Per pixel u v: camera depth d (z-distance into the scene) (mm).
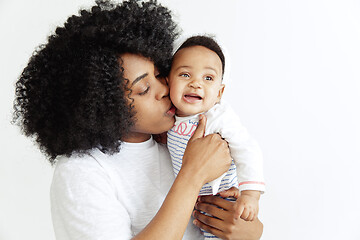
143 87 1067
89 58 1030
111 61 1034
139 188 1140
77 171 1047
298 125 2318
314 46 2258
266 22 2229
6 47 2248
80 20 1101
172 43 1233
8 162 2383
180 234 935
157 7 1246
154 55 1080
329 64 2264
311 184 2350
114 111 1054
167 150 1275
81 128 1062
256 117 2311
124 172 1131
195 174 1019
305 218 2357
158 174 1186
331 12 2215
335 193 2348
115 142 1111
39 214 2414
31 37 2219
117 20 1078
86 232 947
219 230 1181
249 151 1171
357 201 2334
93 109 1032
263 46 2254
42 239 2426
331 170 2338
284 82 2285
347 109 2301
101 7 1178
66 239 982
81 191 1003
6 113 2342
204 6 2186
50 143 1129
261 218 2359
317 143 2328
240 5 2195
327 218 2357
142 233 920
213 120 1182
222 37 2230
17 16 2199
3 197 2402
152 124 1116
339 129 2316
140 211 1128
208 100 1161
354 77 2277
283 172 2342
